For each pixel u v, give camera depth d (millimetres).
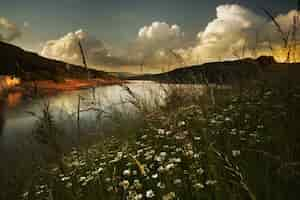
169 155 2707
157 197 2010
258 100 3814
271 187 1578
